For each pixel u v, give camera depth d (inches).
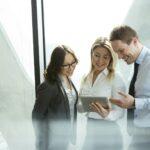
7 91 83.9
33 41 80.9
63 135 71.3
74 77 74.7
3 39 82.4
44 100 68.1
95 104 65.8
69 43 78.0
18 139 82.6
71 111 71.1
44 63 82.3
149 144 61.9
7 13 81.4
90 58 72.9
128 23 73.5
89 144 72.7
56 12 79.4
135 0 72.8
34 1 79.2
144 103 57.9
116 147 70.1
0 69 83.5
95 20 76.3
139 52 58.8
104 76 69.6
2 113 84.0
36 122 71.0
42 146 73.0
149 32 71.3
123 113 68.6
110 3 74.9
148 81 57.5
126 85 67.8
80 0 77.2
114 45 59.9
